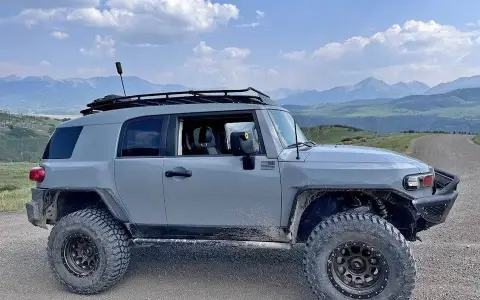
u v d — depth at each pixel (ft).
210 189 16.39
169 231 17.38
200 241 16.90
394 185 14.66
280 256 21.58
